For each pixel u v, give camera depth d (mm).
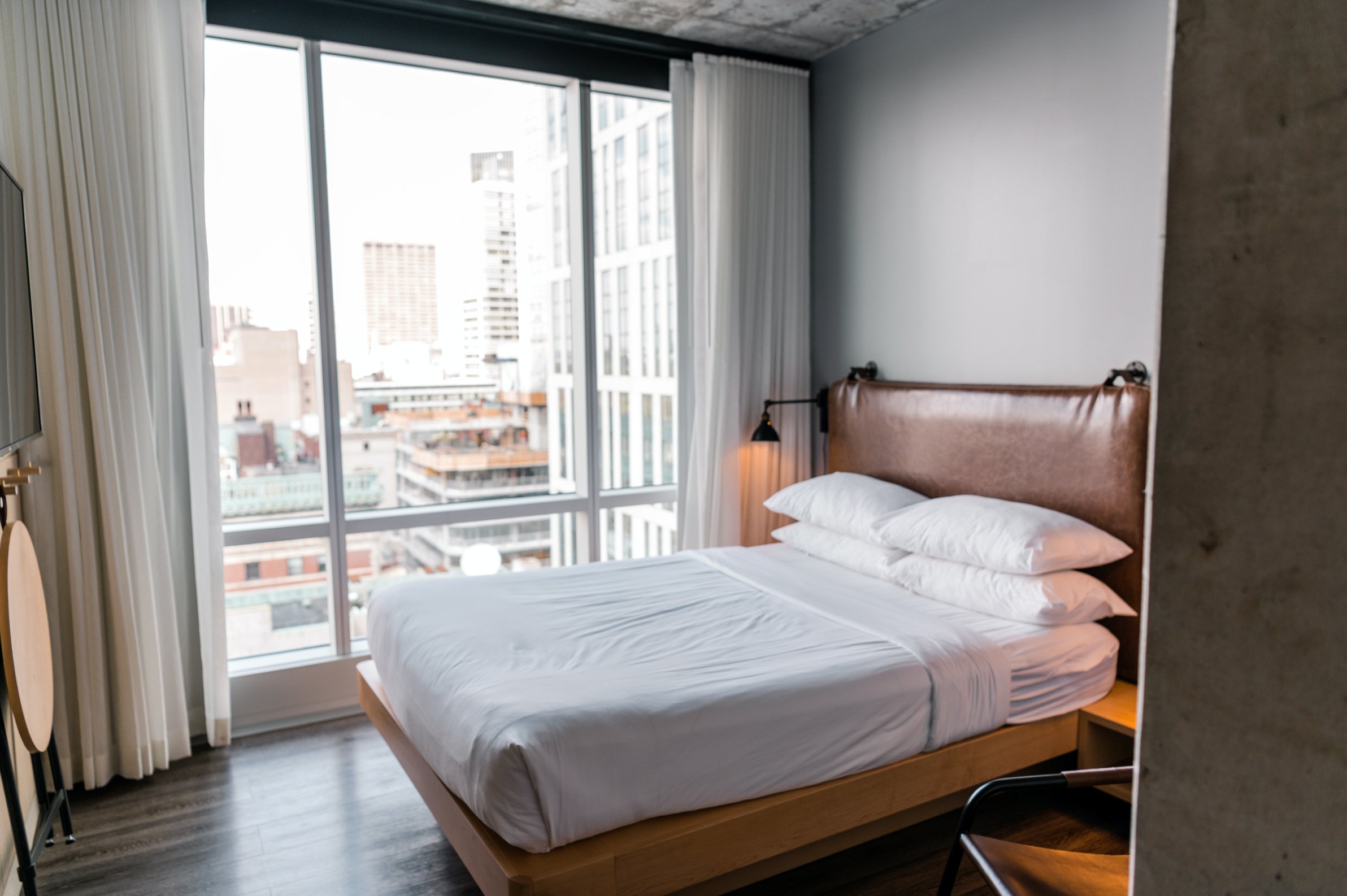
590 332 4105
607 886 1872
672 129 4023
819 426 4422
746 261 4156
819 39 4039
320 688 3523
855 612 2775
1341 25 542
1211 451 626
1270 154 581
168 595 3084
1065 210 3172
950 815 2707
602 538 4230
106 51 2877
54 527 2840
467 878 2393
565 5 3592
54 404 2795
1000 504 3070
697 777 2014
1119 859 1729
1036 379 3326
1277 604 588
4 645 2148
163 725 3041
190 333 3098
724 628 2639
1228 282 610
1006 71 3361
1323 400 558
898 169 3883
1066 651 2648
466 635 2504
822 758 2182
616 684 2123
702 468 4148
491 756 1854
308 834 2625
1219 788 631
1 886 2201
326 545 3625
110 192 2887
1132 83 2918
